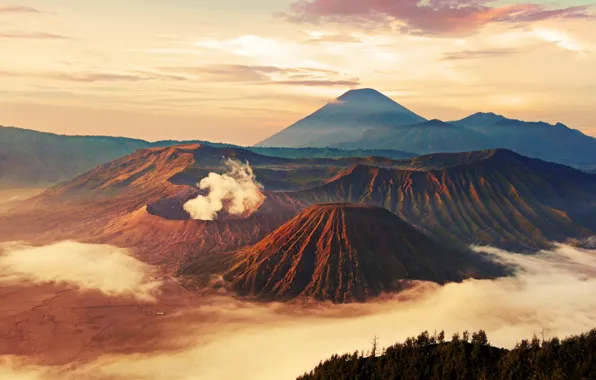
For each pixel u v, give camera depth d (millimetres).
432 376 92250
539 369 89000
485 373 90312
